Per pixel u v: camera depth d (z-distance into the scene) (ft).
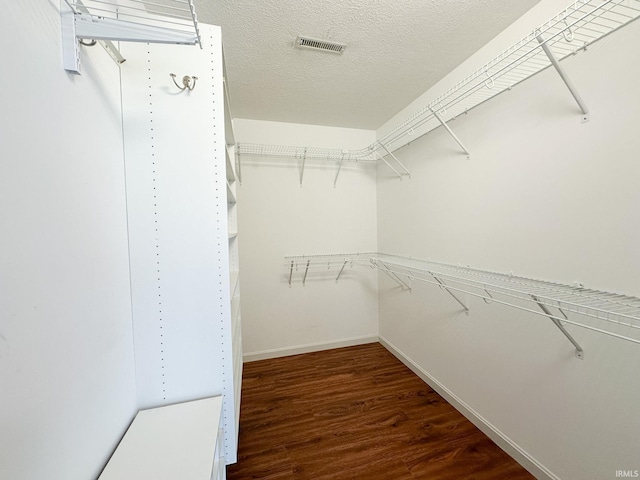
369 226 9.87
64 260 2.02
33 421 1.68
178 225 3.25
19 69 1.64
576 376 3.86
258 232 8.70
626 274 3.26
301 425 5.69
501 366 5.07
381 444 5.16
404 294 8.33
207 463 2.46
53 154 1.94
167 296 3.27
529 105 4.37
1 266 1.50
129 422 3.00
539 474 4.37
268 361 8.64
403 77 6.25
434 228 6.81
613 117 3.33
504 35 4.77
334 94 7.00
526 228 4.49
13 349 1.56
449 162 6.22
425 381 7.33
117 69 2.98
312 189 9.18
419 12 4.31
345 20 4.45
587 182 3.62
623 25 2.85
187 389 3.38
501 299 5.01
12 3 1.60
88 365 2.28
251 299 8.70
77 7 2.12
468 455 4.90
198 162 3.26
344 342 9.74
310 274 9.28
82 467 2.15
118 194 2.92
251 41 4.92
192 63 3.22
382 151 9.21
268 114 8.15
